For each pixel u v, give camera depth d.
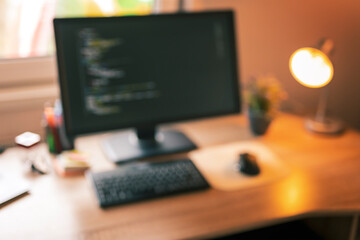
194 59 1.43
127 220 1.09
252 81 1.69
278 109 1.98
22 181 1.24
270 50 1.93
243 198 1.19
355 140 1.57
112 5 1.67
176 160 1.35
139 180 1.23
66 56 1.27
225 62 1.48
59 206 1.14
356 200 1.19
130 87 1.37
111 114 1.37
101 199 1.15
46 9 1.57
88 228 1.05
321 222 1.50
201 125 1.67
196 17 1.40
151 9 1.78
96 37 1.30
